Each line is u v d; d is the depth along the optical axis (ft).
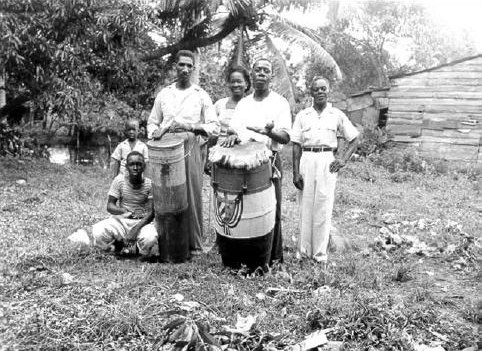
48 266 15.61
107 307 12.54
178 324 10.02
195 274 15.55
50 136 51.65
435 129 55.01
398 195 35.22
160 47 45.57
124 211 17.40
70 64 32.71
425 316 13.00
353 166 47.85
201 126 17.28
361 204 31.27
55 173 36.04
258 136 16.55
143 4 34.68
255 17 47.26
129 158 17.06
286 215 26.17
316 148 17.33
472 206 32.42
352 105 58.80
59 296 13.38
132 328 11.62
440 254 20.03
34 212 23.11
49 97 32.91
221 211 15.34
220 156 14.96
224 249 15.84
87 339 11.29
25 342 11.00
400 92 56.49
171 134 16.98
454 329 12.57
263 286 14.88
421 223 25.22
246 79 19.29
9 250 16.65
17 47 29.63
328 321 12.32
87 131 52.29
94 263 16.19
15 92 37.24
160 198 16.08
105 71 36.88
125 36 34.53
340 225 25.14
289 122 16.48
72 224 21.16
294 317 12.65
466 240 20.81
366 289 14.93
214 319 12.00
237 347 10.95
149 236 16.44
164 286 14.38
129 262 16.66
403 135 56.39
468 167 50.42
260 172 14.96
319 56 47.73
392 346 11.24
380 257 19.17
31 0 30.94
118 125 48.85
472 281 16.84
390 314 12.39
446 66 54.13
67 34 32.58
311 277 15.21
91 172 38.09
